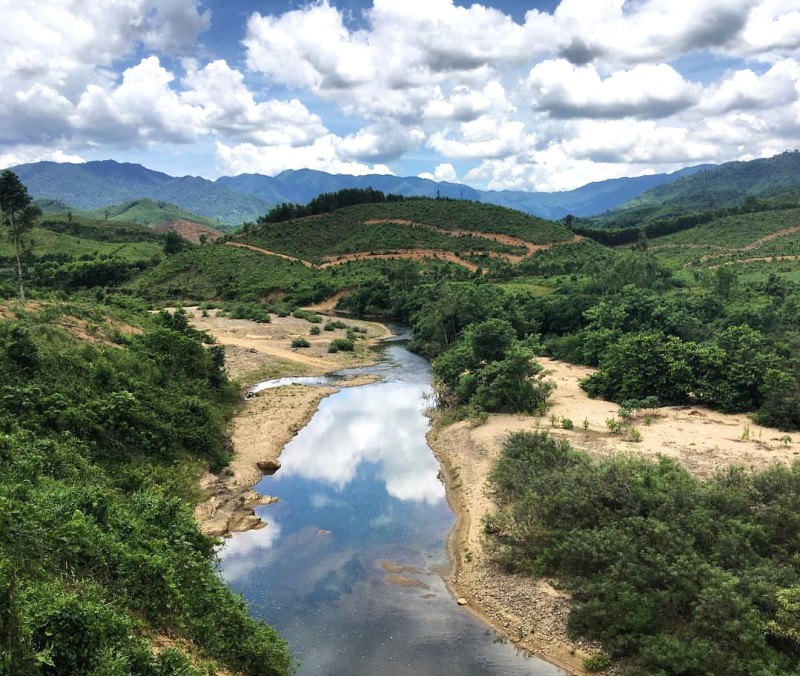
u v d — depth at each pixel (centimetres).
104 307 5038
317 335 7656
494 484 2709
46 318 3759
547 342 6138
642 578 1689
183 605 1445
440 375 4809
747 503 1948
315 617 1886
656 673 1470
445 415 4100
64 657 962
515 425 3594
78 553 1346
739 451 2897
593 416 3697
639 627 1609
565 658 1670
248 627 1575
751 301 6681
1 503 1244
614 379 4166
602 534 1883
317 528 2525
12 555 1168
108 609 1163
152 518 1862
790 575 1589
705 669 1418
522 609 1888
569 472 2341
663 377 3956
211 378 4278
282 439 3694
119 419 2691
